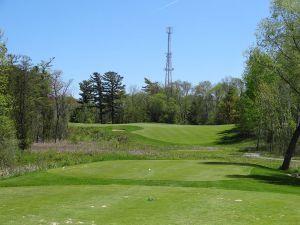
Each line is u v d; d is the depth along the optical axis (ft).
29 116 159.63
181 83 473.67
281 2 95.81
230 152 188.55
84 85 423.23
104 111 422.00
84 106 411.13
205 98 449.48
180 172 80.18
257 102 191.62
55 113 211.20
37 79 172.14
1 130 111.34
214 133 295.07
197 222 35.68
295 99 123.24
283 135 183.32
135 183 66.90
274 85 177.17
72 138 215.31
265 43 101.45
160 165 91.61
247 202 45.85
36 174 76.48
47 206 42.65
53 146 154.51
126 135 262.67
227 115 392.88
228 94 394.32
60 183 68.18
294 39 95.61
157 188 57.11
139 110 418.31
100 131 271.49
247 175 80.94
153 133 283.59
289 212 40.57
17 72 156.56
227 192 54.13
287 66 99.91
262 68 108.06
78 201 45.68
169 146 224.33
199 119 437.99
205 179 71.56
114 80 419.54
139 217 37.45
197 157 135.03
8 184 67.77
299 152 176.55
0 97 118.62
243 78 216.33
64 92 214.48
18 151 116.37
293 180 84.07
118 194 50.88
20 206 42.75
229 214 39.14
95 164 92.94
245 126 237.04
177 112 415.03
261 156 164.35
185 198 47.83
